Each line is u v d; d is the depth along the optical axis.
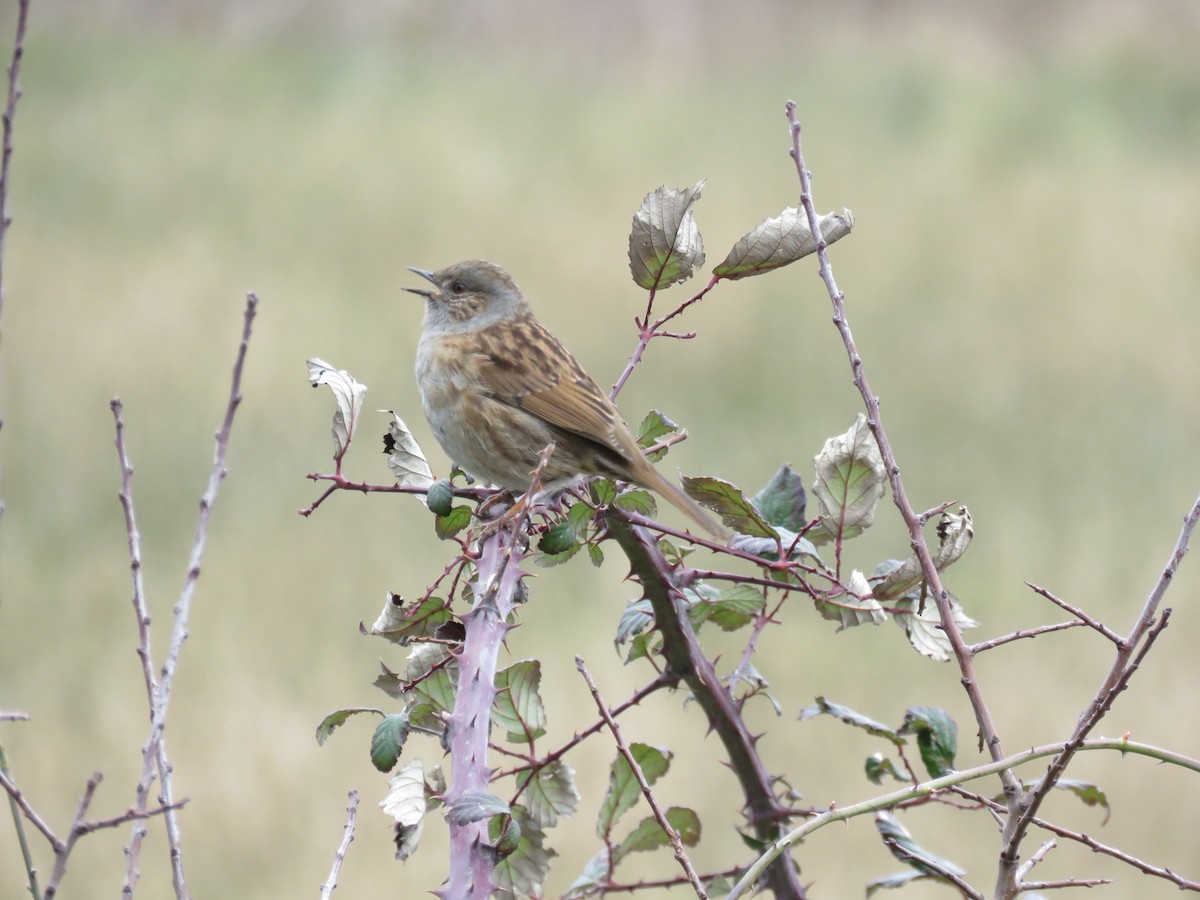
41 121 34.28
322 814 10.37
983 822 10.01
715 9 40.59
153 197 28.67
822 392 19.33
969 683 3.75
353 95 36.81
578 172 29.84
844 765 10.70
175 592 13.66
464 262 6.75
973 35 40.19
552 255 24.36
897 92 36.41
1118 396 19.25
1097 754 11.08
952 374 20.08
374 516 15.56
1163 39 39.47
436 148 31.88
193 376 19.66
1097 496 16.14
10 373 19.56
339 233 26.19
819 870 9.55
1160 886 9.48
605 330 21.27
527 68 39.31
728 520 4.39
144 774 3.47
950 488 16.36
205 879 9.81
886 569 4.44
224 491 16.12
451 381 6.52
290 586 13.73
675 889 9.36
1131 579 13.98
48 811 10.31
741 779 4.32
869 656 12.33
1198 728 11.30
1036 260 24.84
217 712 11.60
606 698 11.34
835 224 4.44
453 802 3.23
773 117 34.78
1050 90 36.41
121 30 41.16
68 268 23.97
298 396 18.94
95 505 15.94
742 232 25.03
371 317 21.92
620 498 4.48
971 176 29.75
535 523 4.65
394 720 3.51
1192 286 23.58
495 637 3.56
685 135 33.03
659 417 4.85
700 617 4.68
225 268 24.17
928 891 9.32
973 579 14.05
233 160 31.27
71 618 13.29
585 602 13.14
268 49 40.22
